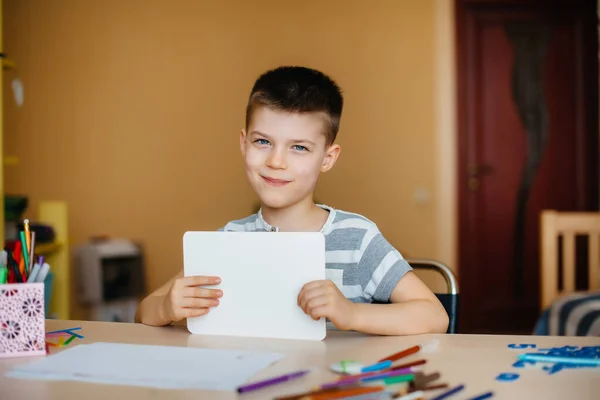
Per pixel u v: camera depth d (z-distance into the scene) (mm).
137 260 4055
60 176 4191
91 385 758
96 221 4199
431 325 1026
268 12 4133
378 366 803
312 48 4137
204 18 4137
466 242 4238
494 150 4238
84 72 4168
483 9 4188
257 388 731
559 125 4230
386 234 4164
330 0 4117
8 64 2299
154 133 4168
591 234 2510
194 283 1009
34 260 999
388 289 1193
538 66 4223
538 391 725
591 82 4203
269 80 1169
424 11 4117
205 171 4160
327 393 699
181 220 4180
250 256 991
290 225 1255
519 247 4258
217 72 4141
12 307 892
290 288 975
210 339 972
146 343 949
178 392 728
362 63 4129
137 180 4184
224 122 4148
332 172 4160
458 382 756
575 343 935
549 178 4250
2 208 2203
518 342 944
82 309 3930
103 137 4184
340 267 1245
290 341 955
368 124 4141
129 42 4164
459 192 4207
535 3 4176
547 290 2506
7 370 821
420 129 4137
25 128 4191
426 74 4117
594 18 4188
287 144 1152
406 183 4148
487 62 4215
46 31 4172
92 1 4160
